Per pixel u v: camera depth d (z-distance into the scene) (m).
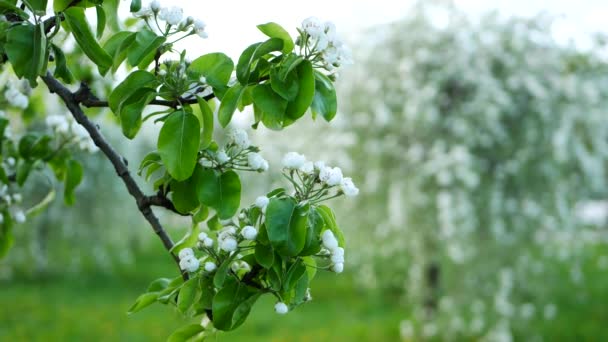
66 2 1.37
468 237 5.78
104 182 9.88
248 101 1.44
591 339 7.13
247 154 1.40
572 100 5.99
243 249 1.30
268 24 1.25
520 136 5.96
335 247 1.26
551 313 6.33
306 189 1.31
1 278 10.32
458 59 5.90
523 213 5.91
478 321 5.99
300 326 7.48
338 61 1.27
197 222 1.45
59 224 9.68
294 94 1.24
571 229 6.10
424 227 6.03
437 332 6.60
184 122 1.28
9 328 7.15
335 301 8.98
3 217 2.00
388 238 6.57
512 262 6.00
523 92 5.96
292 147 6.82
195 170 1.35
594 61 6.23
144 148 10.56
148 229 11.20
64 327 7.27
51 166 2.07
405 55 6.27
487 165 6.00
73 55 2.20
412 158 5.84
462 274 6.05
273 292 1.28
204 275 1.31
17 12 1.34
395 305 8.56
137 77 1.30
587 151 6.18
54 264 10.86
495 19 6.25
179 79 1.32
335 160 6.29
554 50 6.17
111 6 1.60
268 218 1.21
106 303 8.77
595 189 6.19
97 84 2.28
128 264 12.09
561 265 6.99
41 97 2.39
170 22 1.30
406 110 5.76
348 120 6.41
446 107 6.10
